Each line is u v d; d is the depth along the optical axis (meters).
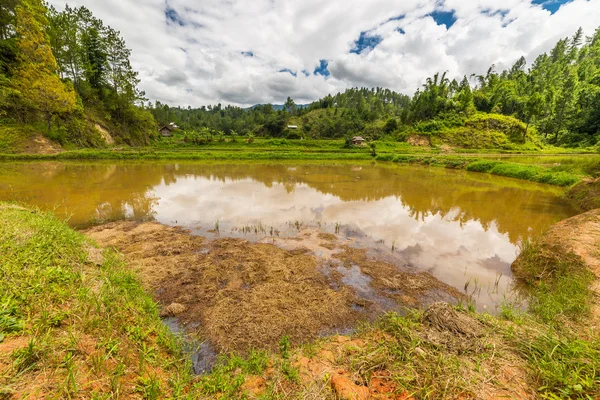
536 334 3.73
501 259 8.23
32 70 27.38
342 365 3.54
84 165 26.03
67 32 35.12
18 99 28.52
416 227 10.95
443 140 53.50
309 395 2.90
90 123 35.84
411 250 8.76
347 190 17.89
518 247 9.12
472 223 11.54
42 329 2.93
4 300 3.09
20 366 2.40
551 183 20.19
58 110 29.56
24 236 5.03
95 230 9.75
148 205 13.32
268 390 3.05
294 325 4.98
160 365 3.43
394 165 33.81
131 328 3.76
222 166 29.33
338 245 8.97
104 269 5.54
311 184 19.80
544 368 3.05
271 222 11.20
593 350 3.19
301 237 9.59
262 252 8.20
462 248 9.00
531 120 54.59
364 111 91.56
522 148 47.31
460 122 56.75
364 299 5.93
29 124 29.11
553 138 54.06
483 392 2.82
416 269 7.50
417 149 49.03
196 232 9.92
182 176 22.12
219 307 5.45
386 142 55.31
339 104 119.81
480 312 5.56
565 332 3.89
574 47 83.44
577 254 6.49
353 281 6.75
